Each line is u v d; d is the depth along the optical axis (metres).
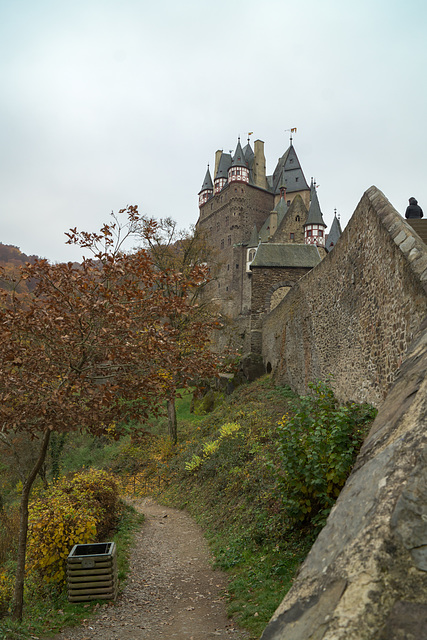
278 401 17.59
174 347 6.36
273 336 23.83
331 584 1.96
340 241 11.17
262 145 85.12
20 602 5.74
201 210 89.44
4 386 5.37
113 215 6.48
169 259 22.89
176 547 9.12
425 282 5.60
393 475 2.36
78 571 6.24
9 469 20.09
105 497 10.32
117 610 5.84
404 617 1.64
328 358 12.50
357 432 6.19
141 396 6.26
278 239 66.88
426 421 2.62
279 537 6.89
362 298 9.04
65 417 5.43
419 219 9.32
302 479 6.17
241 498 9.74
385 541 1.97
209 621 5.16
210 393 26.84
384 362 7.52
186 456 16.94
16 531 12.56
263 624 4.61
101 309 5.63
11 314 5.44
